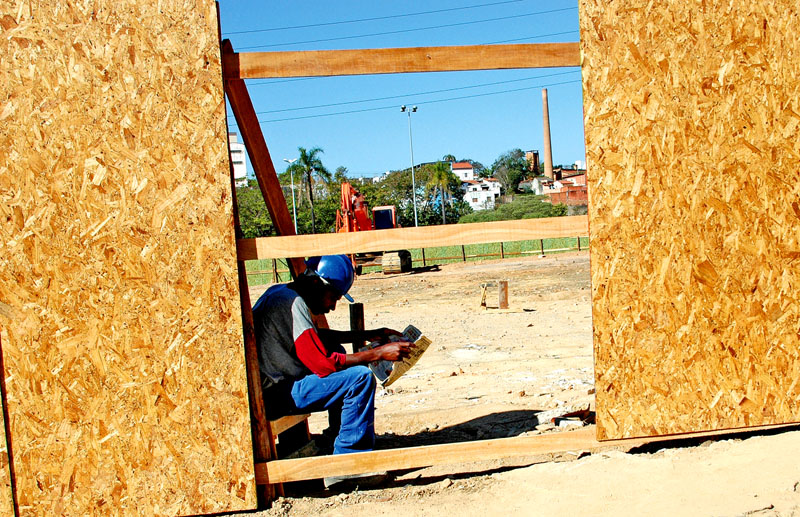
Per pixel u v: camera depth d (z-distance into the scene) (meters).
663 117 3.76
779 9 3.86
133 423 3.44
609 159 3.72
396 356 4.12
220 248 3.45
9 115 3.33
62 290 3.38
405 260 28.91
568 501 3.44
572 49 3.72
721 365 3.87
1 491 3.35
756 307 3.90
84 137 3.37
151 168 3.41
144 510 3.46
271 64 3.53
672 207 3.79
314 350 3.91
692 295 3.82
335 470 3.66
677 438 3.89
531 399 6.13
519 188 111.12
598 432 3.77
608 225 3.73
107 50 3.37
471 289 20.53
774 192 3.90
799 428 4.03
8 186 3.33
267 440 3.66
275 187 4.29
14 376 3.35
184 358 3.46
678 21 3.76
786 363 3.94
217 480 3.50
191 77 3.40
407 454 3.70
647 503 3.31
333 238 3.58
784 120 3.89
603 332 3.76
